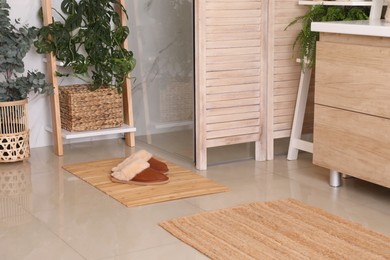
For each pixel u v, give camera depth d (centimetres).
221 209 321
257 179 374
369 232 290
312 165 404
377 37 314
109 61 431
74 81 465
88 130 438
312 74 425
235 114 400
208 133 393
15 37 405
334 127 344
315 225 299
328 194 346
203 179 370
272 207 324
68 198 343
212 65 387
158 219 310
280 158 422
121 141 473
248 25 395
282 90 414
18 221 309
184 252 271
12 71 418
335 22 346
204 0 377
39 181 374
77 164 406
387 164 315
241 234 288
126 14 442
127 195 342
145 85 450
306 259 261
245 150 426
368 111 321
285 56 411
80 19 422
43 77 414
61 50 418
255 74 403
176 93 414
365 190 353
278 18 404
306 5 410
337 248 272
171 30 411
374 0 365
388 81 309
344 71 333
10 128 407
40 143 460
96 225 303
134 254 269
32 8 442
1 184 369
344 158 340
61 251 273
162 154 432
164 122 434
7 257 268
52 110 430
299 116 412
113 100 443
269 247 273
